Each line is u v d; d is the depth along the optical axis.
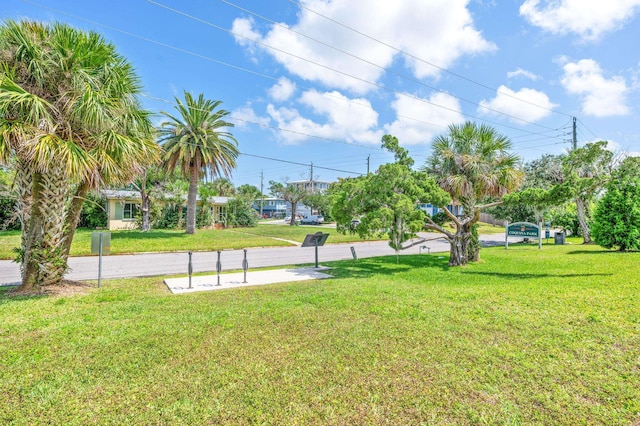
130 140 6.96
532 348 3.94
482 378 3.29
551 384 3.16
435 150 12.27
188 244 18.09
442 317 5.09
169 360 3.70
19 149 5.86
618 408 2.80
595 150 15.98
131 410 2.80
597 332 4.38
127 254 15.42
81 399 2.95
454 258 11.30
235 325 4.80
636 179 13.84
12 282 8.86
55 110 6.31
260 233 26.50
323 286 7.68
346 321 4.95
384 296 6.47
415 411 2.79
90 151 6.61
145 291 7.52
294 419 2.70
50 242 7.27
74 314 5.45
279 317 5.16
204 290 7.66
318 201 42.81
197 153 21.61
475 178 11.45
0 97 5.66
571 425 2.61
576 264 10.65
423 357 3.74
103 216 25.95
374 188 9.66
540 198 9.89
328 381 3.25
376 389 3.11
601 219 14.63
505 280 8.30
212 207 31.92
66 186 7.47
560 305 5.60
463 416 2.72
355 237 25.19
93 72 6.80
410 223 9.59
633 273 8.52
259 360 3.69
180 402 2.91
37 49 6.23
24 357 3.75
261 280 8.95
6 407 2.83
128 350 3.95
